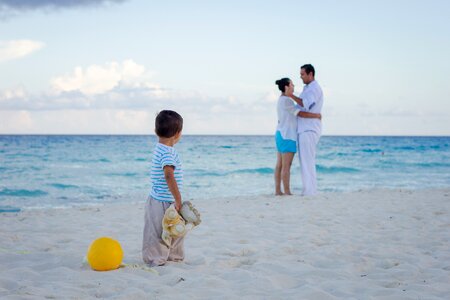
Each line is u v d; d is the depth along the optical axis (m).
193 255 4.94
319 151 47.81
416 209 8.29
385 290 3.71
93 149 48.31
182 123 4.45
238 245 5.45
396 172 25.77
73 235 6.22
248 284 3.90
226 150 50.91
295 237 5.95
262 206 8.77
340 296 3.63
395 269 4.40
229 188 17.12
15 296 3.48
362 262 4.73
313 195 10.34
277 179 10.59
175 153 4.43
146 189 16.72
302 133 10.18
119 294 3.60
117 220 7.50
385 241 5.71
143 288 3.79
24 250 5.28
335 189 17.06
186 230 4.36
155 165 4.46
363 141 82.75
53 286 3.80
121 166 28.83
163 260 4.50
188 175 23.14
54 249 5.31
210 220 7.32
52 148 49.94
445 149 52.88
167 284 3.96
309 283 3.99
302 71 9.99
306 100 9.91
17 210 11.30
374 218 7.38
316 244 5.60
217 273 4.28
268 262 4.66
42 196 14.52
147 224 4.52
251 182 19.48
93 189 16.67
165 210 4.46
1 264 4.61
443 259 4.83
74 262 4.67
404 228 6.60
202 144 69.62
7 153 40.94
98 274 4.20
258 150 51.16
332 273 4.28
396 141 83.56
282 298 3.55
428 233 6.18
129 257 4.93
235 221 7.21
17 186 17.36
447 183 19.95
